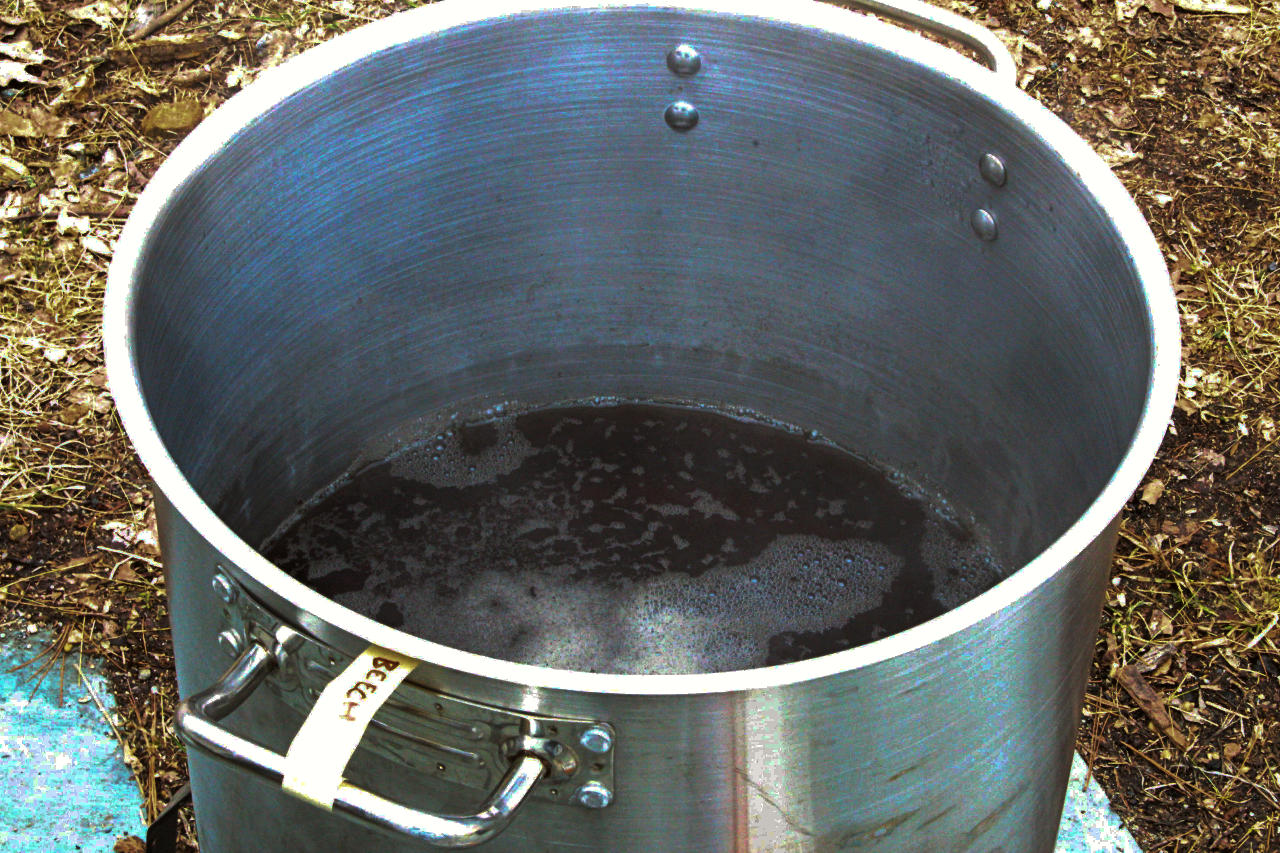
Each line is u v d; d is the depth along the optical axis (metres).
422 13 1.17
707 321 1.48
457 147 1.28
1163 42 2.41
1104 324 1.09
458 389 1.49
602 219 1.40
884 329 1.39
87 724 1.48
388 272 1.33
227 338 1.20
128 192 2.05
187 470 1.20
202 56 2.25
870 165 1.26
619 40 1.23
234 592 0.79
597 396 1.57
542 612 1.35
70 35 2.26
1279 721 1.55
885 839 0.85
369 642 0.72
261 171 1.14
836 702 0.73
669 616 1.35
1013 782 0.90
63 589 1.60
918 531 1.44
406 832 0.72
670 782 0.75
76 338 1.86
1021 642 0.80
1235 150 2.23
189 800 1.15
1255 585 1.68
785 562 1.41
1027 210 1.15
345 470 1.46
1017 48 2.37
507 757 0.75
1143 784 1.49
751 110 1.27
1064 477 1.24
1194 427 1.85
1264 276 2.04
